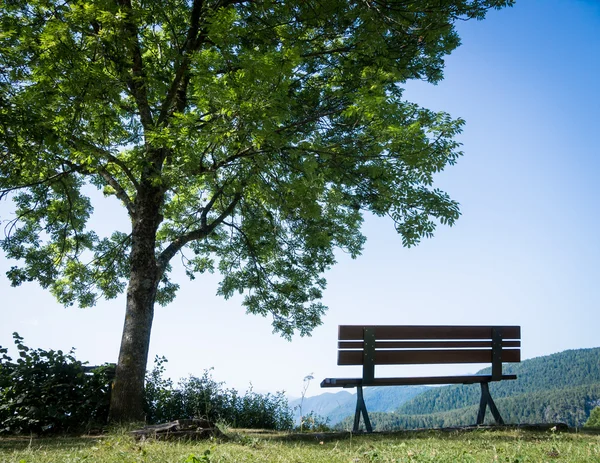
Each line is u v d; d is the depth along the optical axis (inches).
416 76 425.1
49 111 313.4
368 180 389.7
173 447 198.7
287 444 223.3
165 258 398.6
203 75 319.0
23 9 343.6
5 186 402.6
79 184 507.8
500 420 282.4
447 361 285.0
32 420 289.7
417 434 246.4
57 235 525.7
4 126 296.5
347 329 272.2
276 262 537.0
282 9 375.2
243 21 376.2
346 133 394.0
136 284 367.2
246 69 302.5
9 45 329.1
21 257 508.7
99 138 385.1
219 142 339.9
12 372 308.2
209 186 498.0
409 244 382.0
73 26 313.3
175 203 538.0
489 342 292.8
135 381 341.7
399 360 277.6
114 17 313.9
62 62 315.3
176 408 373.1
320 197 434.0
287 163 368.5
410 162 347.9
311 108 403.9
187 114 329.4
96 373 340.2
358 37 380.8
